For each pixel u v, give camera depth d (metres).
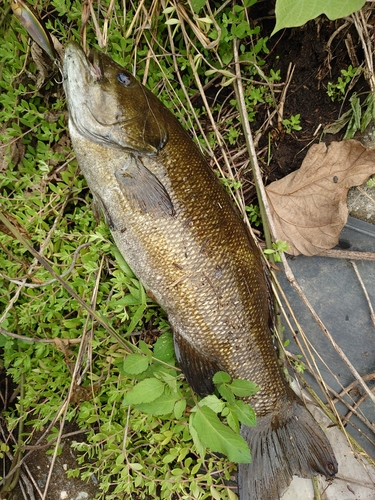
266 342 0.41
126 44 0.42
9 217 0.41
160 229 0.38
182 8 0.40
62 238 0.44
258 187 0.45
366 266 0.47
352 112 0.45
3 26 0.42
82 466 0.47
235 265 0.39
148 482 0.43
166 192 0.37
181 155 0.38
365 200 0.46
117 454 0.44
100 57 0.36
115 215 0.39
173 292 0.39
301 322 0.48
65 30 0.43
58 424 0.47
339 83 0.45
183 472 0.44
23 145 0.45
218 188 0.39
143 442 0.45
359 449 0.46
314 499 0.46
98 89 0.36
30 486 0.47
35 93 0.43
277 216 0.46
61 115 0.44
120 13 0.42
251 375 0.41
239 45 0.45
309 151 0.45
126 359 0.38
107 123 0.37
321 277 0.48
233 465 0.45
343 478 0.47
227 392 0.38
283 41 0.46
